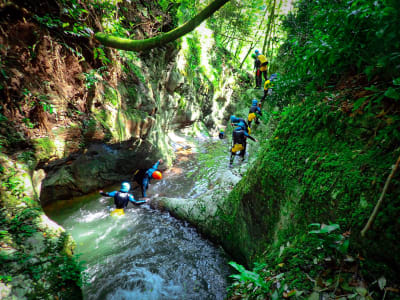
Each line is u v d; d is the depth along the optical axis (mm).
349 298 1203
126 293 3078
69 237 3049
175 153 10344
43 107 3836
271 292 1519
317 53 1696
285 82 2785
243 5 16172
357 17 1341
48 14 3518
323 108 2043
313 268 1471
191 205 4762
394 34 822
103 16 4613
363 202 1354
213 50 17031
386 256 1153
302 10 4711
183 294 3078
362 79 1909
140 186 6055
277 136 2645
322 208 1694
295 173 2146
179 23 9430
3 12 3127
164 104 10328
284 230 2166
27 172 3529
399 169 1224
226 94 18141
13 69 3459
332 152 1833
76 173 5426
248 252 3004
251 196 2967
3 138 3484
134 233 4461
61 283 2447
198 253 3887
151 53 7781
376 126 1574
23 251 2512
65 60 4281
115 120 5699
